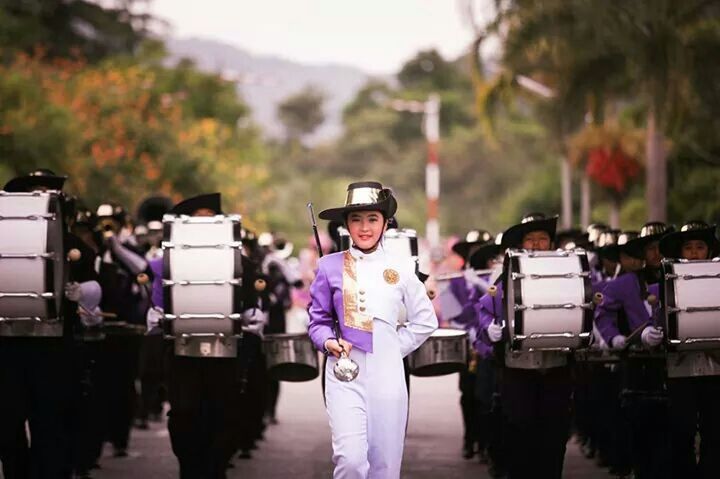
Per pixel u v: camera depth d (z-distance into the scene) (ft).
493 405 96.43
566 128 183.01
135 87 307.17
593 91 174.40
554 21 160.97
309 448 118.32
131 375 110.63
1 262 75.82
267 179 464.65
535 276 78.74
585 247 117.80
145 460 109.09
